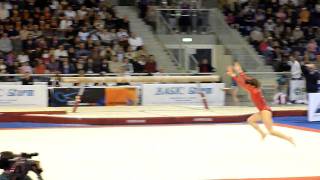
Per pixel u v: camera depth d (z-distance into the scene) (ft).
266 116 44.01
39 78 84.58
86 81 74.74
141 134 57.11
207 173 36.65
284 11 111.24
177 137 54.75
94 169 37.65
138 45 97.66
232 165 39.65
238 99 85.61
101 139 53.06
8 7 96.89
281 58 99.30
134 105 83.46
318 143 50.88
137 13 110.93
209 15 105.70
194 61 98.22
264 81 86.74
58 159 41.52
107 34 96.07
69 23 97.09
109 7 104.01
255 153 45.06
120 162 40.47
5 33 91.86
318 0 114.32
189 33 105.09
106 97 82.48
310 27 109.40
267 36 105.40
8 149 46.29
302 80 87.71
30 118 68.69
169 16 105.09
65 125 65.98
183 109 77.71
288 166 39.24
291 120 74.54
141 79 76.54
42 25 95.40
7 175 24.61
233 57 102.06
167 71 97.45
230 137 54.85
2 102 79.61
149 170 37.55
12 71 86.33
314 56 101.30
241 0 112.68
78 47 91.56
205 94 85.35
